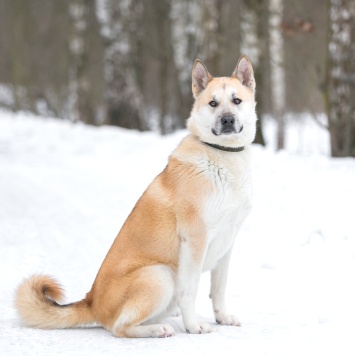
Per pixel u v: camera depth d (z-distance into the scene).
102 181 14.48
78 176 15.41
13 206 12.73
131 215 6.14
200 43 18.77
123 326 5.74
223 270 6.21
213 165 5.92
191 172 5.93
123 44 23.81
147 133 20.86
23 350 5.43
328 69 13.42
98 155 18.11
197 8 22.52
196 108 6.23
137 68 24.64
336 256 7.81
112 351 5.34
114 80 23.91
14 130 23.97
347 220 8.59
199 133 6.11
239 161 6.01
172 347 5.43
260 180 11.14
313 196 9.81
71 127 23.78
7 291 7.50
